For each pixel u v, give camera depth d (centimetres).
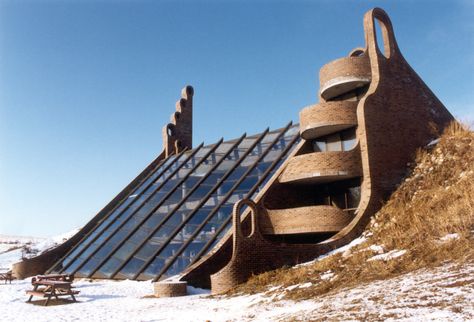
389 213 2139
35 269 3209
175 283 1950
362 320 782
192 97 4691
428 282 992
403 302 862
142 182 3872
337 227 2238
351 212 2438
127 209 3447
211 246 2473
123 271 2656
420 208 1908
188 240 2617
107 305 1750
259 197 2531
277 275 1845
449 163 2198
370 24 2641
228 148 3753
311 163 2444
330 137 2775
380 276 1260
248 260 1958
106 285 2412
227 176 3225
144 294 2062
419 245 1420
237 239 1958
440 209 1742
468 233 1306
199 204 2973
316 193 2792
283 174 2622
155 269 2525
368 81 2608
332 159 2388
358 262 1555
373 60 2591
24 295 2145
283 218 2383
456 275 980
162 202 3219
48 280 2133
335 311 923
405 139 2525
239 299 1595
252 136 3762
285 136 3525
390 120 2498
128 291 2173
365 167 2348
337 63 2686
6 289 2394
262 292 1627
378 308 855
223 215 2752
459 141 2288
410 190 2219
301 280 1593
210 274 2180
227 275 1912
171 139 4406
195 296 1892
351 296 1082
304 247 2044
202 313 1371
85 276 2775
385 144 2431
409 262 1296
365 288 1145
